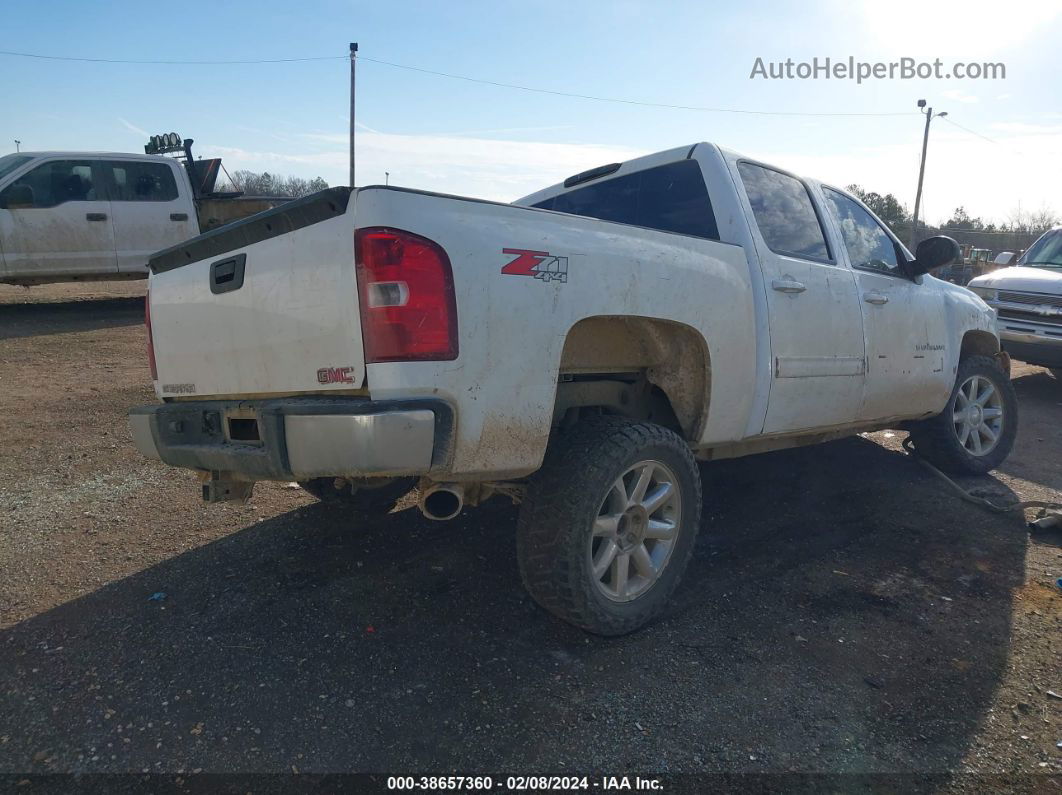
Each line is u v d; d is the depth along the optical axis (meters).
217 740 2.38
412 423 2.35
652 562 3.11
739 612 3.23
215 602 3.27
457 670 2.76
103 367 8.12
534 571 2.80
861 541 4.04
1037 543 4.02
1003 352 5.75
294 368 2.70
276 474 2.55
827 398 3.98
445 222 2.47
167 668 2.77
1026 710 2.55
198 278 3.12
